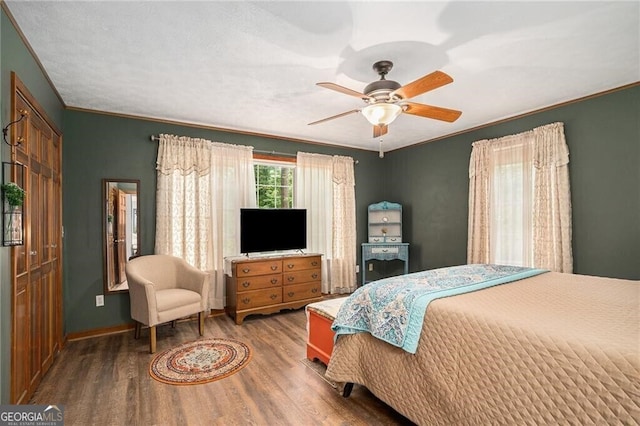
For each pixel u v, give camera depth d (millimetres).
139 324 3318
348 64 2441
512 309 1675
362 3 1736
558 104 3352
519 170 3678
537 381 1329
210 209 3988
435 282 2246
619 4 1752
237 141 4297
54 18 1853
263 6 1761
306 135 4582
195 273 3459
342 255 5055
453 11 1808
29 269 2066
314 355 2717
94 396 2227
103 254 3471
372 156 5562
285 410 2072
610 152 3002
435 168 4781
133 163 3646
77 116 3365
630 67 2533
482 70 2564
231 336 3381
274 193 4723
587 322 1471
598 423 1155
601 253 3062
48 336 2611
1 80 1671
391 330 1884
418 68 2510
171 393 2268
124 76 2641
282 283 4117
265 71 2557
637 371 1107
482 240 4031
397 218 5297
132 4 1738
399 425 1920
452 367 1617
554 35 2062
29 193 2078
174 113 3584
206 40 2109
